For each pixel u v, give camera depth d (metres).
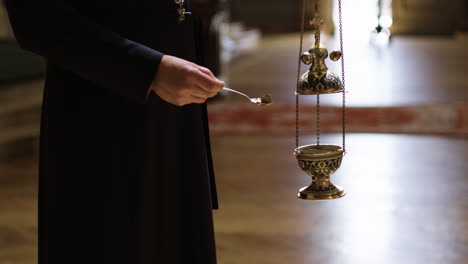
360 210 4.23
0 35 8.48
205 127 1.56
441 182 4.81
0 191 4.92
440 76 10.35
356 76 10.70
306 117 7.40
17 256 3.61
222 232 3.90
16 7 1.22
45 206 1.39
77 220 1.35
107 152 1.33
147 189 1.35
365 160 5.56
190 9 1.52
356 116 7.31
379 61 12.81
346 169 5.27
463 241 3.64
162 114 1.37
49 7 1.21
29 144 6.39
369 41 17.38
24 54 7.38
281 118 7.41
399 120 7.09
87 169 1.33
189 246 1.45
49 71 1.37
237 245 3.68
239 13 21.64
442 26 18.47
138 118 1.33
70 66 1.23
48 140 1.36
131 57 1.22
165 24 1.37
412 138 6.41
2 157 6.08
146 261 1.36
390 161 5.51
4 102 7.05
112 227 1.34
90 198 1.34
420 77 10.33
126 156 1.33
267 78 10.95
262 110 7.62
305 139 6.59
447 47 15.40
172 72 1.21
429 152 5.80
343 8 20.41
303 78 1.48
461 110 7.11
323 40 18.34
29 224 4.14
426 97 8.38
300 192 1.50
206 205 1.46
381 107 7.43
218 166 5.55
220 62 9.35
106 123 1.33
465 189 4.61
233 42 15.70
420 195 4.51
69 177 1.34
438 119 7.06
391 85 9.55
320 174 1.48
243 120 7.45
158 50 1.36
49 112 1.36
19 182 5.17
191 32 1.47
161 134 1.37
